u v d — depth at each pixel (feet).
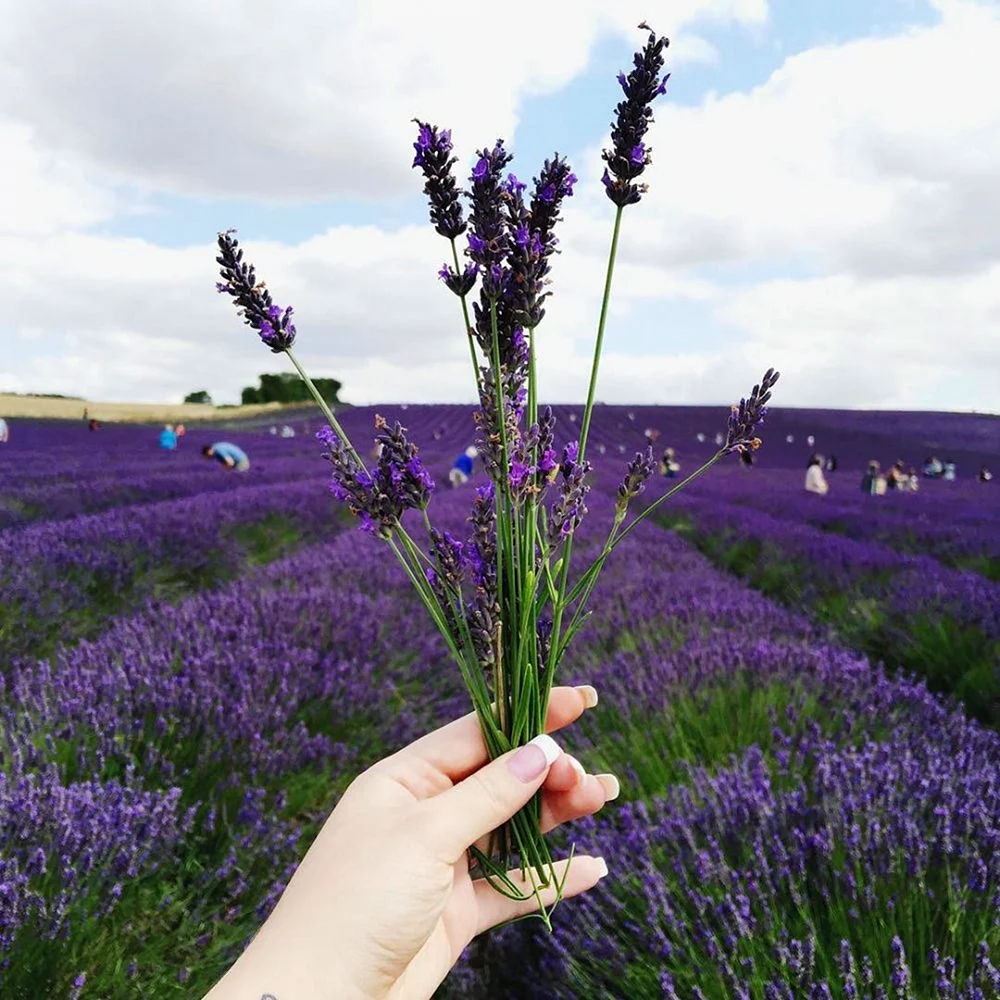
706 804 7.83
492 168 3.56
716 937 5.81
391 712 12.09
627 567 22.48
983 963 5.10
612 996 6.11
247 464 59.41
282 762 9.45
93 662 11.23
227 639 12.68
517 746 4.08
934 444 142.31
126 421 144.97
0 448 82.94
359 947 3.15
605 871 4.80
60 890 6.31
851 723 10.09
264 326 3.74
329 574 18.80
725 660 12.11
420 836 3.40
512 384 3.80
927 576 22.39
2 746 8.39
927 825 7.09
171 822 7.36
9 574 16.58
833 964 5.61
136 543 22.11
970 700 13.91
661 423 151.94
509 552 3.98
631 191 3.67
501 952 7.06
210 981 6.39
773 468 110.83
